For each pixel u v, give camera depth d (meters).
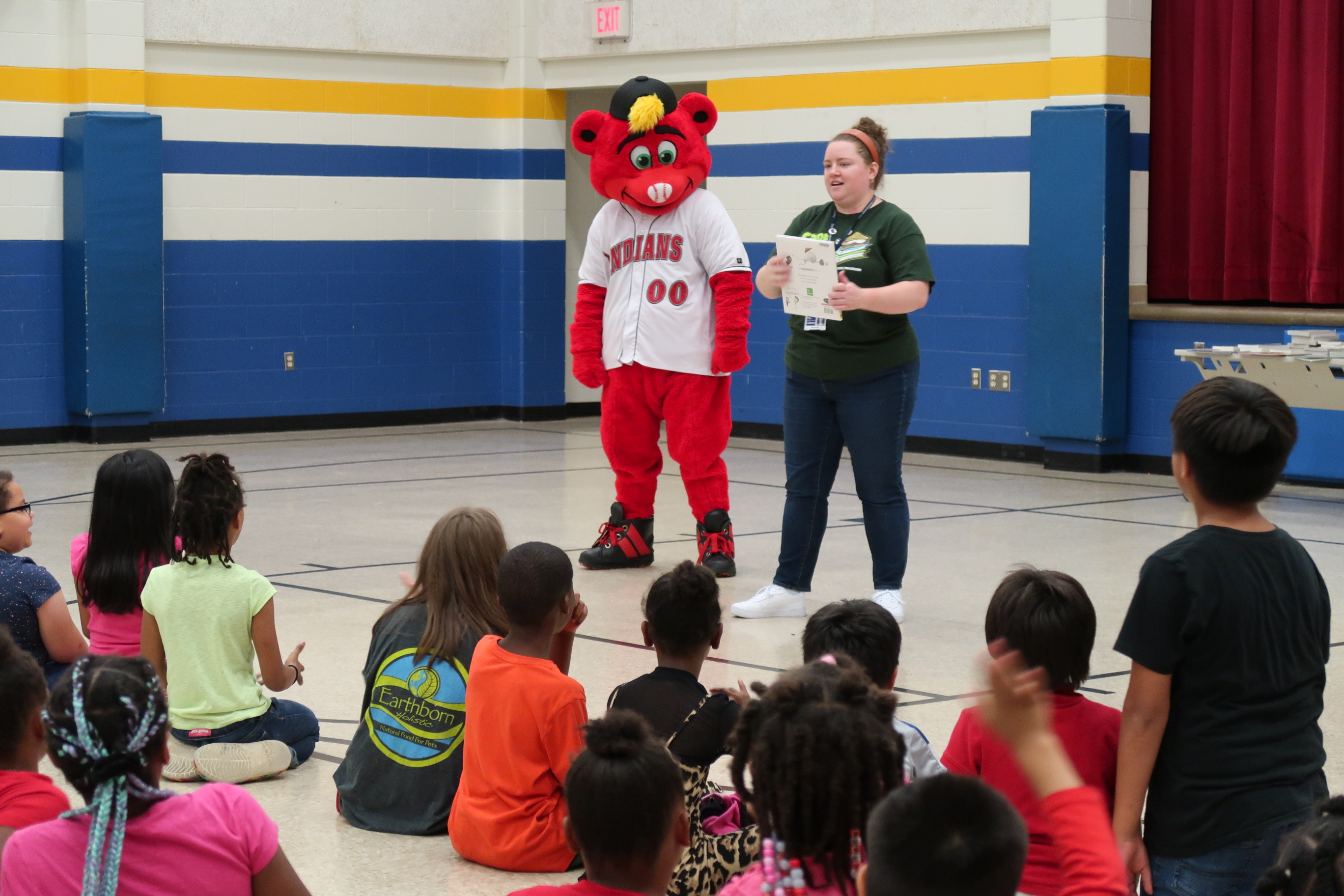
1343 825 1.81
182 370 11.02
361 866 3.18
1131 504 8.17
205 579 3.71
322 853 3.25
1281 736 2.30
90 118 10.27
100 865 1.90
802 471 5.58
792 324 5.58
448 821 3.36
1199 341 9.22
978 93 9.91
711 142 11.30
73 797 3.44
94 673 1.94
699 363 6.32
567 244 12.53
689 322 6.31
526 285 12.30
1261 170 9.09
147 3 10.55
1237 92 9.02
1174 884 2.35
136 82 10.52
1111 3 9.17
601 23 11.63
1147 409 9.50
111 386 10.55
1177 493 8.62
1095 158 9.24
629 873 1.88
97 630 3.96
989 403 10.12
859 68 10.44
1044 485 8.95
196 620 3.70
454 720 3.38
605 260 6.53
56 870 1.94
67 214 10.55
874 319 5.34
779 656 4.95
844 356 5.37
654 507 7.96
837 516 7.85
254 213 11.22
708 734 2.87
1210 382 2.36
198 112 10.91
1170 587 2.28
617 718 1.92
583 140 6.44
